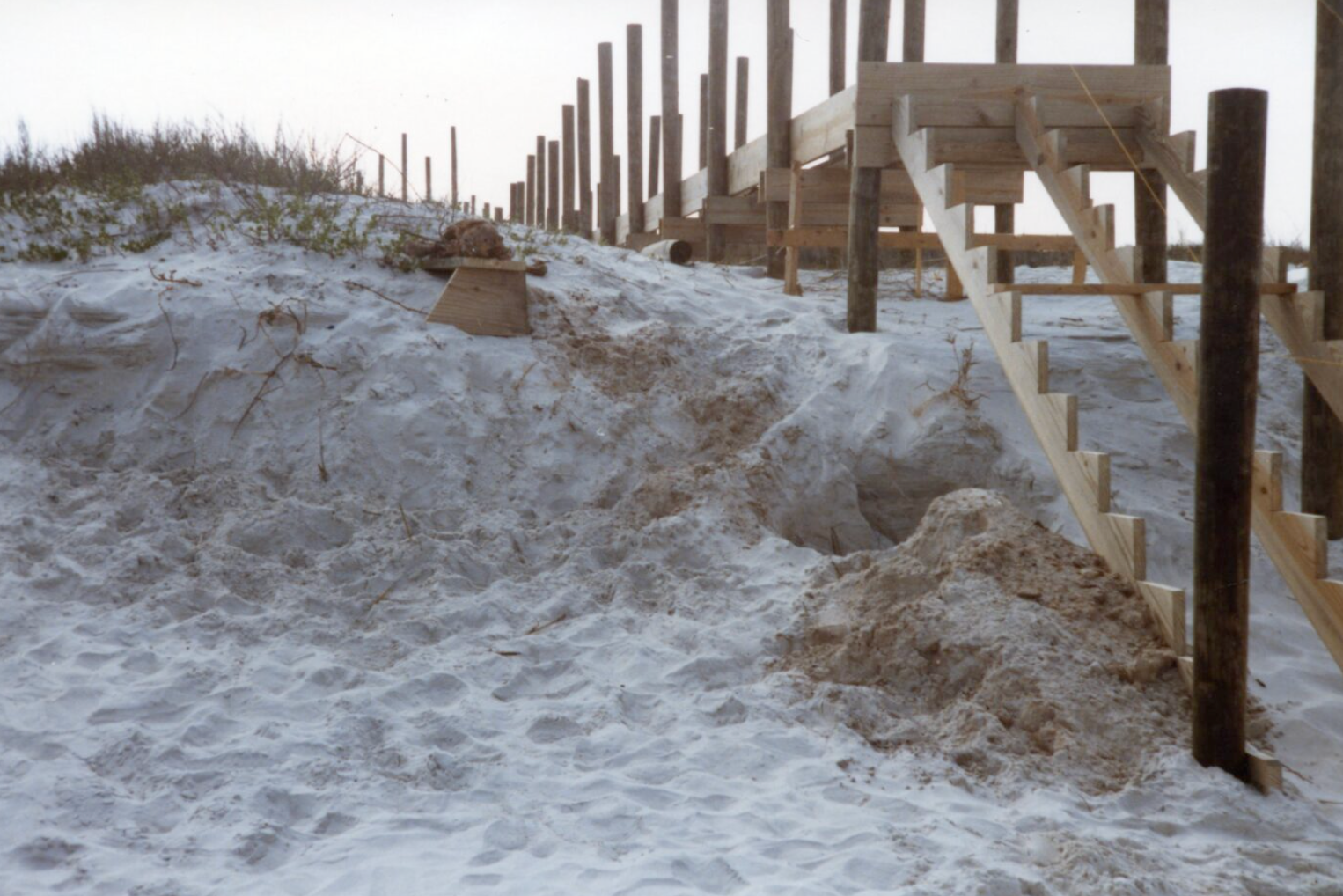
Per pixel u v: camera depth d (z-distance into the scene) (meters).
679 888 4.05
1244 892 4.20
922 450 8.36
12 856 4.12
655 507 7.75
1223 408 5.09
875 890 4.07
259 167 11.12
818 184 12.18
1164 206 9.38
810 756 5.21
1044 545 6.42
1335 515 7.85
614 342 9.13
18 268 8.93
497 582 6.87
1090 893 4.06
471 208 11.76
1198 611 5.19
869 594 6.50
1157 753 5.22
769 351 9.34
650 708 5.64
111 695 5.35
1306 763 5.50
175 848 4.22
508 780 4.86
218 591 6.52
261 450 7.83
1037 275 12.75
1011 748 5.28
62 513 7.16
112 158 11.34
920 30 11.03
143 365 8.19
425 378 8.27
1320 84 7.58
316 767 4.85
